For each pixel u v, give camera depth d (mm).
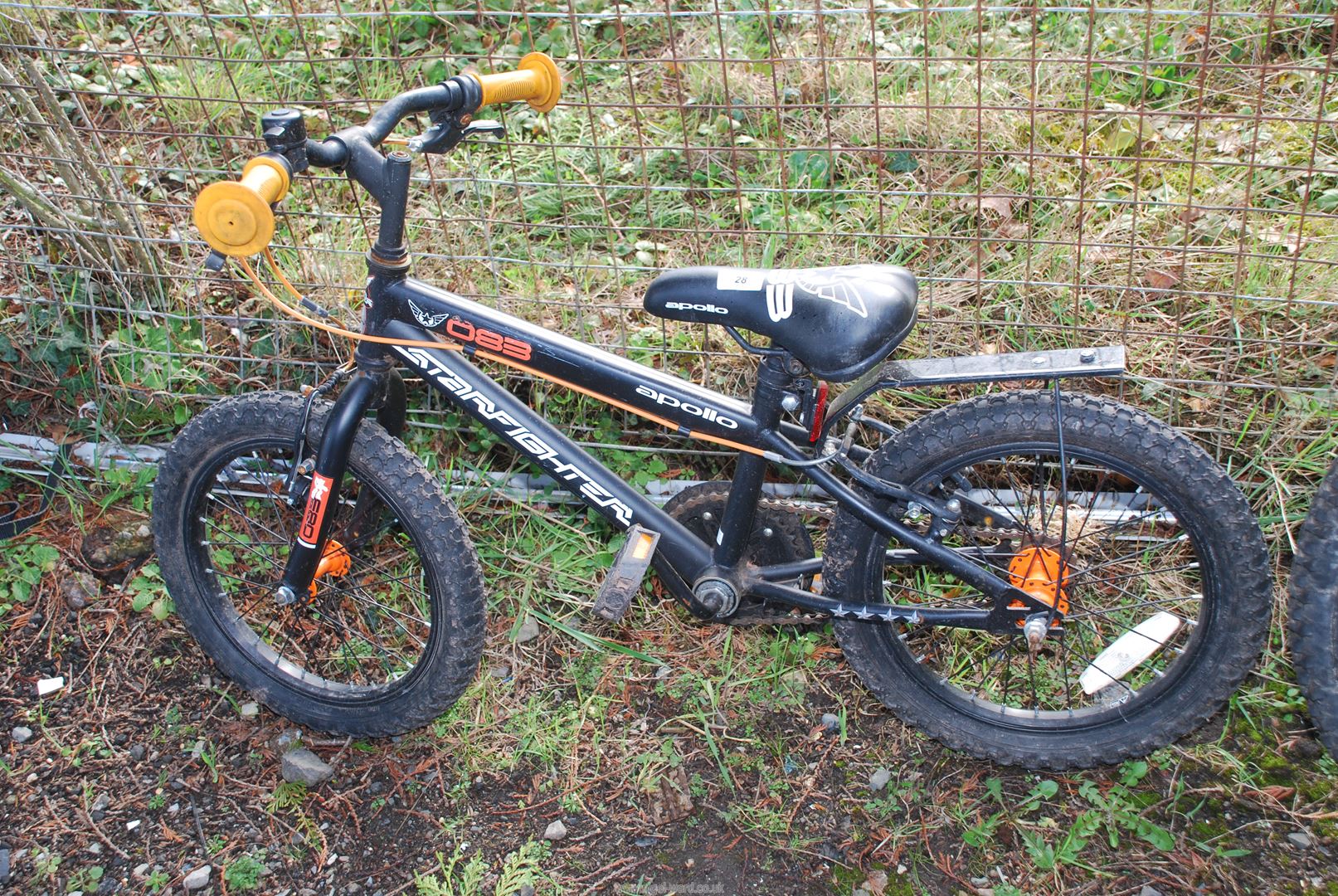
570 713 2596
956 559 2193
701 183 3410
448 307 2176
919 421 2203
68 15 3713
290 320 3088
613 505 2354
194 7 3809
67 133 2926
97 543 2912
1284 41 3436
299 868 2328
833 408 2152
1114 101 3400
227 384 3160
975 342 2848
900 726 2557
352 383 2242
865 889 2252
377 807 2436
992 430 2154
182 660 2740
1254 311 2867
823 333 1966
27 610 2850
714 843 2350
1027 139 3336
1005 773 2455
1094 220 3092
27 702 2652
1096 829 2309
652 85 3721
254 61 2889
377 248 2133
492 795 2453
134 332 3178
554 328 3066
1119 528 2639
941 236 2980
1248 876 2227
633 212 3332
